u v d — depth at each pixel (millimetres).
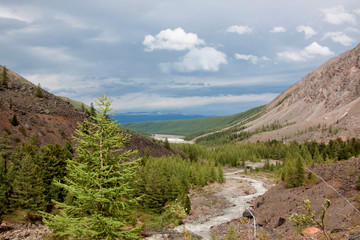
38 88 120812
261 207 49281
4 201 39812
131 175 15227
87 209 14430
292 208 39094
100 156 14930
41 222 41000
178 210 10922
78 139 14891
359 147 123188
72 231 12992
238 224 41031
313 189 41375
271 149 178375
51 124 101625
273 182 95375
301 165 47531
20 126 85688
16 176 43750
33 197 40844
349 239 14094
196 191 84812
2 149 60375
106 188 14375
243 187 85312
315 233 19484
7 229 34094
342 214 27484
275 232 31266
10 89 113375
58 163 52469
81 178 14133
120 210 15094
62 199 48781
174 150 175625
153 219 51812
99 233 13164
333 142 139000
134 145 128375
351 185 34906
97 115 15242
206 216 54938
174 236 39719
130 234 14289
